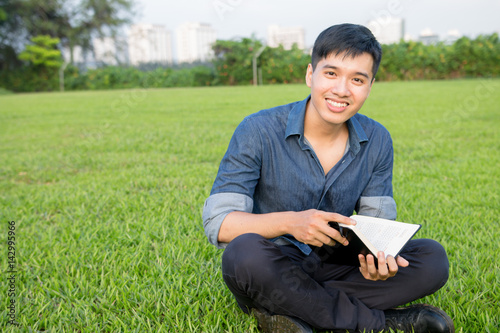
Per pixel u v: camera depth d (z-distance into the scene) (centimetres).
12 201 335
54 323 166
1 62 2862
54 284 194
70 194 346
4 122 844
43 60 2547
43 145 580
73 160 479
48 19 2986
